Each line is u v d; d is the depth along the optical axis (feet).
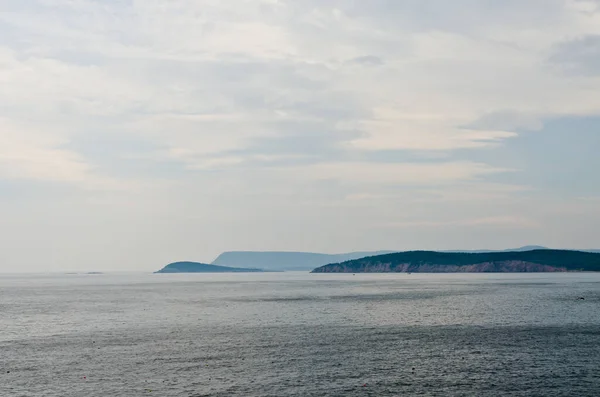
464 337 243.19
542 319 307.78
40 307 420.36
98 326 291.99
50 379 165.17
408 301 449.48
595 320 301.02
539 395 146.30
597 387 153.79
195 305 433.89
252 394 147.54
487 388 153.07
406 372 172.65
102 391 151.33
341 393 148.56
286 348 216.33
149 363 187.62
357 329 273.13
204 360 192.24
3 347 222.89
